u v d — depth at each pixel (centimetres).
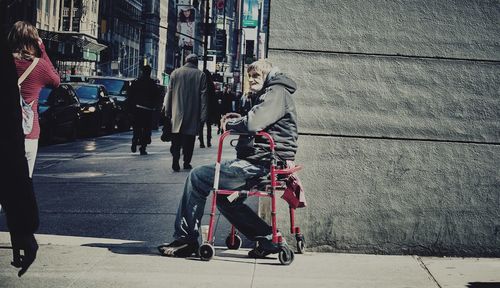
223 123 627
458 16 659
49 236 717
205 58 4634
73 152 1814
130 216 845
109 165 1466
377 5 660
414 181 665
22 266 264
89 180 1188
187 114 1362
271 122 609
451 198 664
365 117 664
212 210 625
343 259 647
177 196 1013
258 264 622
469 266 631
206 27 4597
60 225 780
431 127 662
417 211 666
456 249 665
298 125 664
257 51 12106
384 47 661
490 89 661
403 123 663
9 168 248
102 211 875
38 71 621
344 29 661
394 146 665
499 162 662
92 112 2561
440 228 665
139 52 12700
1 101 247
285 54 662
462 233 665
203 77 1369
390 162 665
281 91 615
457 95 662
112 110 2911
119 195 1015
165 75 13900
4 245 670
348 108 665
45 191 1043
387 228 668
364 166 666
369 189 666
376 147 664
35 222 257
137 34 12412
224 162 626
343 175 666
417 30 661
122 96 3203
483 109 661
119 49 10781
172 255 640
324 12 661
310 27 661
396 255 668
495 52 659
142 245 688
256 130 605
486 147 662
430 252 667
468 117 662
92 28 8762
